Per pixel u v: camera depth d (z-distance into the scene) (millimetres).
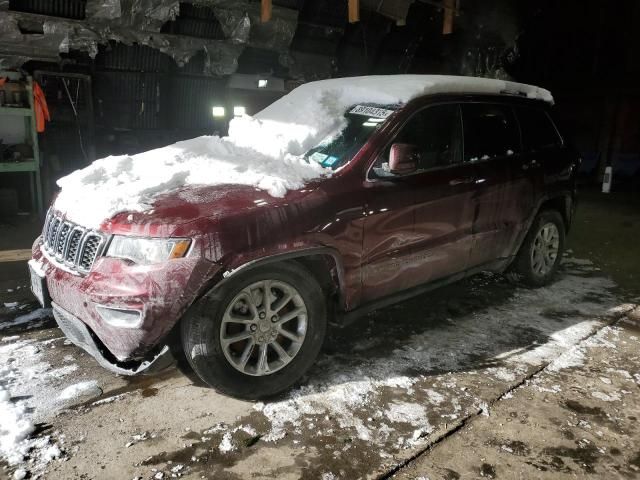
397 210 3189
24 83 6965
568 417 2705
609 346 3531
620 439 2537
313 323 2912
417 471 2289
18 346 3406
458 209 3576
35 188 7379
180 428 2562
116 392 2881
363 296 3162
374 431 2557
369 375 3094
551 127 4566
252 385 2744
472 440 2506
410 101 3414
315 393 2893
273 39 8625
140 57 7883
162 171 3068
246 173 2982
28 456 2336
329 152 3289
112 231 2566
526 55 13336
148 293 2430
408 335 3666
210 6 7758
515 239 4176
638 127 12188
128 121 8320
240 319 2682
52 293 2816
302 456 2369
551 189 4375
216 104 9055
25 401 2768
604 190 11023
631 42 11914
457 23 11156
